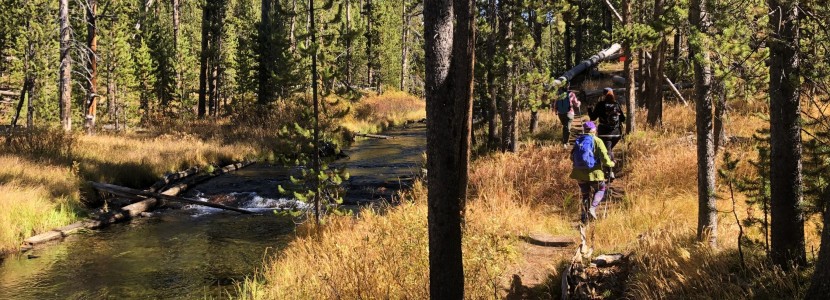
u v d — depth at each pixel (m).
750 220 4.86
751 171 8.02
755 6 4.64
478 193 10.20
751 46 4.76
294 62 9.48
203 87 32.50
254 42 29.30
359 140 27.59
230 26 46.84
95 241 10.10
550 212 9.09
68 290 7.57
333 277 6.09
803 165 4.61
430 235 3.97
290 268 7.41
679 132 14.05
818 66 4.17
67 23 20.83
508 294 5.71
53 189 12.11
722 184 7.59
